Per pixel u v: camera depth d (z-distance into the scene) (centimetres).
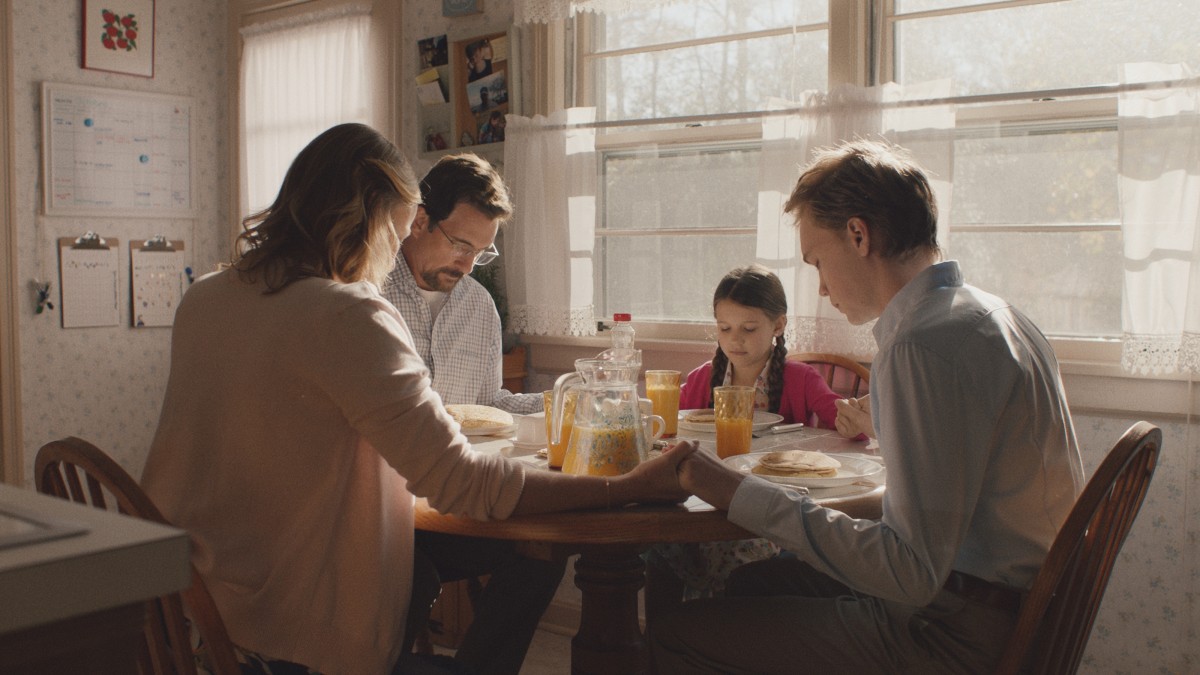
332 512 125
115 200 353
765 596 166
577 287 287
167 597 111
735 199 277
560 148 287
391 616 129
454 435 127
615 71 295
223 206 386
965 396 117
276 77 360
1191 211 209
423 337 230
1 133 323
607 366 150
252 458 123
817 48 262
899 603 130
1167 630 221
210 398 124
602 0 277
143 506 107
